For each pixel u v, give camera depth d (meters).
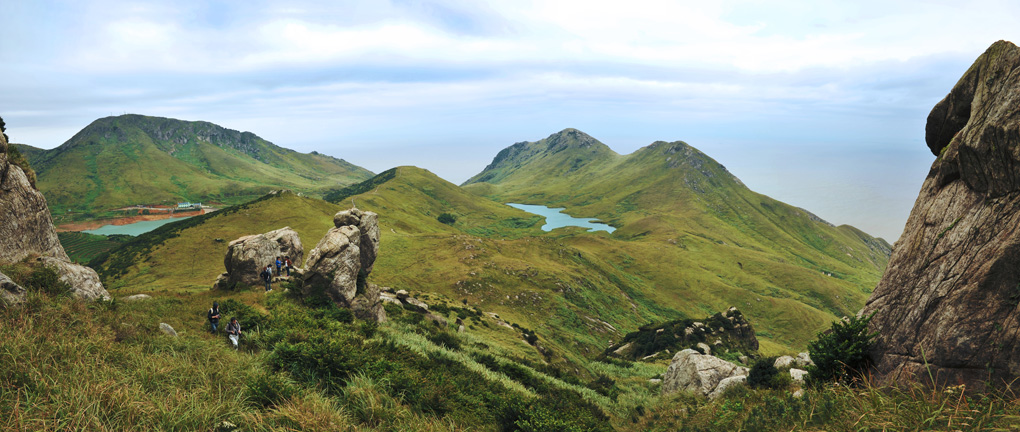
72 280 19.28
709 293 175.38
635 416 20.50
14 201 21.58
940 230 11.77
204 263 121.69
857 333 12.84
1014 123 9.62
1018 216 9.65
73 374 8.93
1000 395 8.45
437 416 12.33
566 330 94.12
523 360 33.03
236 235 139.00
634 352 59.69
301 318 23.72
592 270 155.38
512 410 13.35
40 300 13.93
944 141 13.48
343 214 38.53
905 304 12.03
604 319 112.00
